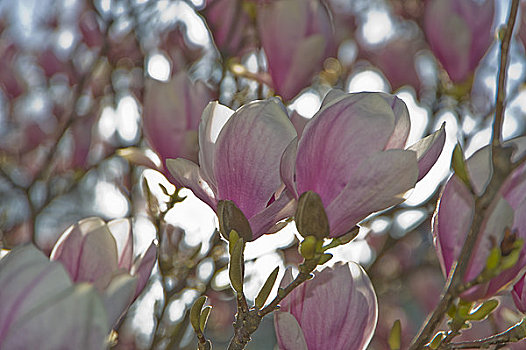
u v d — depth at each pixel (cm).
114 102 191
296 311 88
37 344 72
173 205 122
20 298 73
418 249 218
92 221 81
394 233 176
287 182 83
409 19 223
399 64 213
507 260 81
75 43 247
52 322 72
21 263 74
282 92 128
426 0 222
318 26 125
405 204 158
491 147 82
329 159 82
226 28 153
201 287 138
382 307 234
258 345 195
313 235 83
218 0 152
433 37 151
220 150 85
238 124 84
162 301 139
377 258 175
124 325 143
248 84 156
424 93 198
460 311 84
